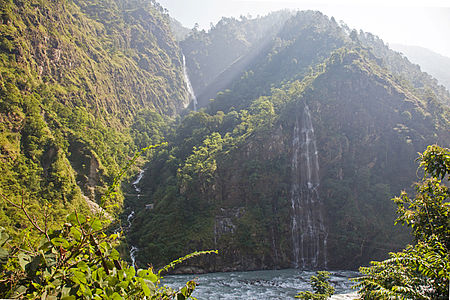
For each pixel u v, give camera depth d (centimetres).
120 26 15950
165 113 14650
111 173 6819
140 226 6059
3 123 5266
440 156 702
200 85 19500
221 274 4794
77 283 267
